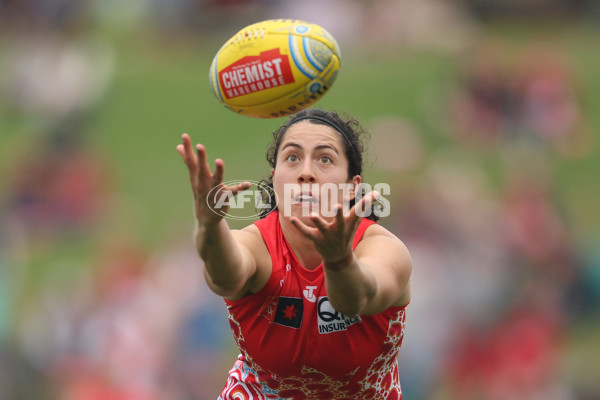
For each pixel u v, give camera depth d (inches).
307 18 3139.8
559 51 3011.8
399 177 2145.7
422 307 1503.4
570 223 2009.1
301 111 490.6
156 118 2783.0
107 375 1363.2
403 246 478.6
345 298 419.5
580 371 1573.6
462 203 1809.8
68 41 2869.1
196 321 1464.1
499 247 1731.1
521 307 1649.9
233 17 3321.9
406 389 1437.0
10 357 1421.0
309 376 491.5
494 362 1497.3
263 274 467.5
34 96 2669.8
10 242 2079.2
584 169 2390.5
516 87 2477.9
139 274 1603.1
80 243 2105.1
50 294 1563.7
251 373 516.4
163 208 2287.2
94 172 2331.4
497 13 3344.0
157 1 3462.1
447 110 2527.1
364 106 2689.5
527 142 2417.6
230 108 494.6
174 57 3221.0
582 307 1774.1
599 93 2721.5
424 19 3223.4
